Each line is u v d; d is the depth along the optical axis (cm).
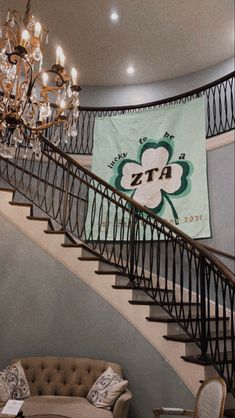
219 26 573
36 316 398
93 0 531
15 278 408
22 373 344
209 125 592
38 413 292
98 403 318
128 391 331
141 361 354
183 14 551
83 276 402
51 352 387
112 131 647
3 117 284
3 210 425
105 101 738
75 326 391
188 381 317
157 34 595
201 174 553
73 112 305
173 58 652
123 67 683
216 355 328
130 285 383
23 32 271
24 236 422
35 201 571
